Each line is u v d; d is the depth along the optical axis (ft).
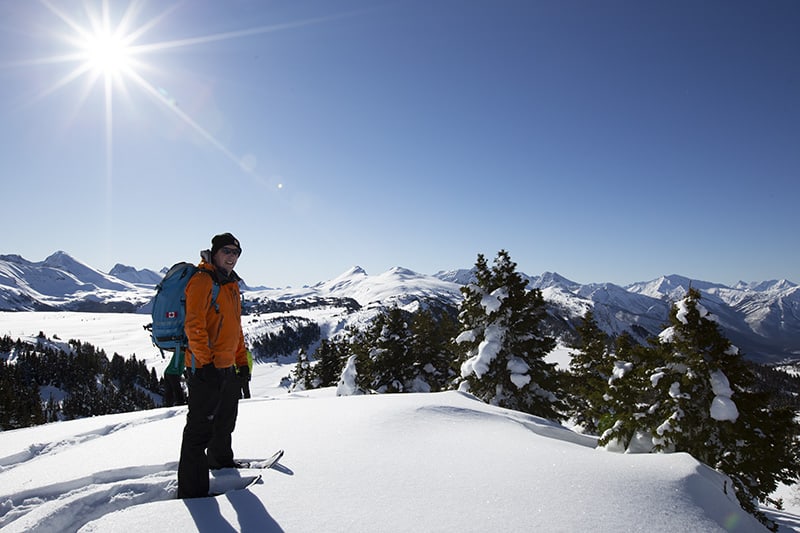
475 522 8.44
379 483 10.32
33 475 11.59
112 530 8.00
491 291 61.62
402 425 15.74
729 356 32.83
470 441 14.11
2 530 8.50
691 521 9.07
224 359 11.09
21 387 281.74
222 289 11.17
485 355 56.65
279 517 8.59
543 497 9.55
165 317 10.65
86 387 338.54
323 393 89.25
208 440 10.27
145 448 13.65
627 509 9.16
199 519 8.43
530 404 58.54
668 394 34.55
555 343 60.64
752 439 31.24
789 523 36.06
